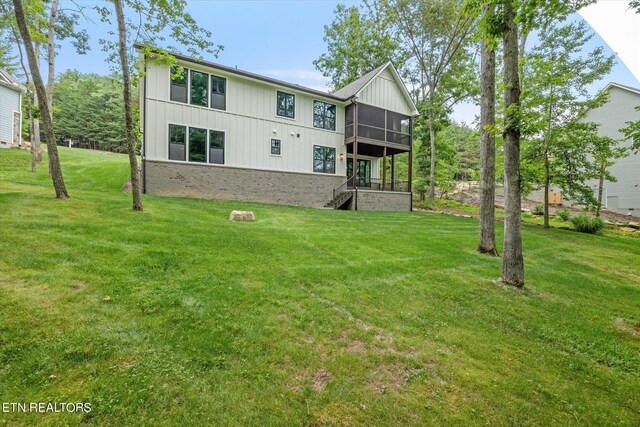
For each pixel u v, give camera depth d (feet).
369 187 64.18
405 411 7.28
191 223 22.94
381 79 57.93
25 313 9.06
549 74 38.11
